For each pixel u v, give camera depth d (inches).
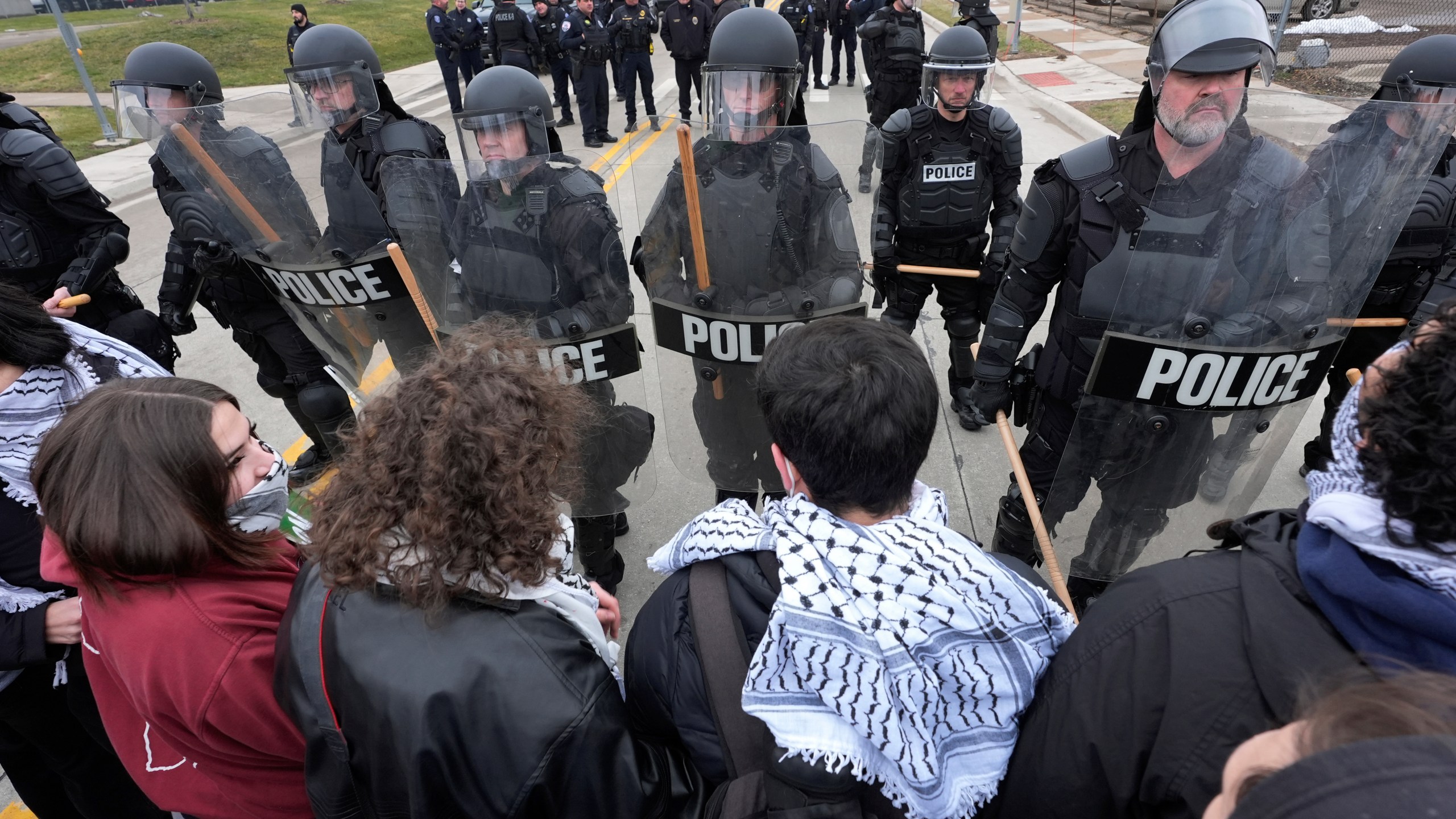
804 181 69.2
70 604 48.8
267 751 39.8
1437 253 82.7
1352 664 24.2
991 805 34.3
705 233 70.7
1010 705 32.6
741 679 33.4
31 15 970.1
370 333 92.2
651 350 159.0
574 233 70.9
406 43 657.6
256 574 40.4
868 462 32.6
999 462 126.5
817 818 30.3
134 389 38.0
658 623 37.1
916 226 120.1
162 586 37.4
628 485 85.6
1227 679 26.7
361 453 35.2
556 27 355.9
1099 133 309.6
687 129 63.1
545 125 79.1
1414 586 23.4
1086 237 67.7
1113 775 29.7
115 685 43.9
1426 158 51.6
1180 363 59.4
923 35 243.1
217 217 86.9
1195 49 57.6
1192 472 66.3
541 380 37.6
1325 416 100.6
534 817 33.2
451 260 75.9
